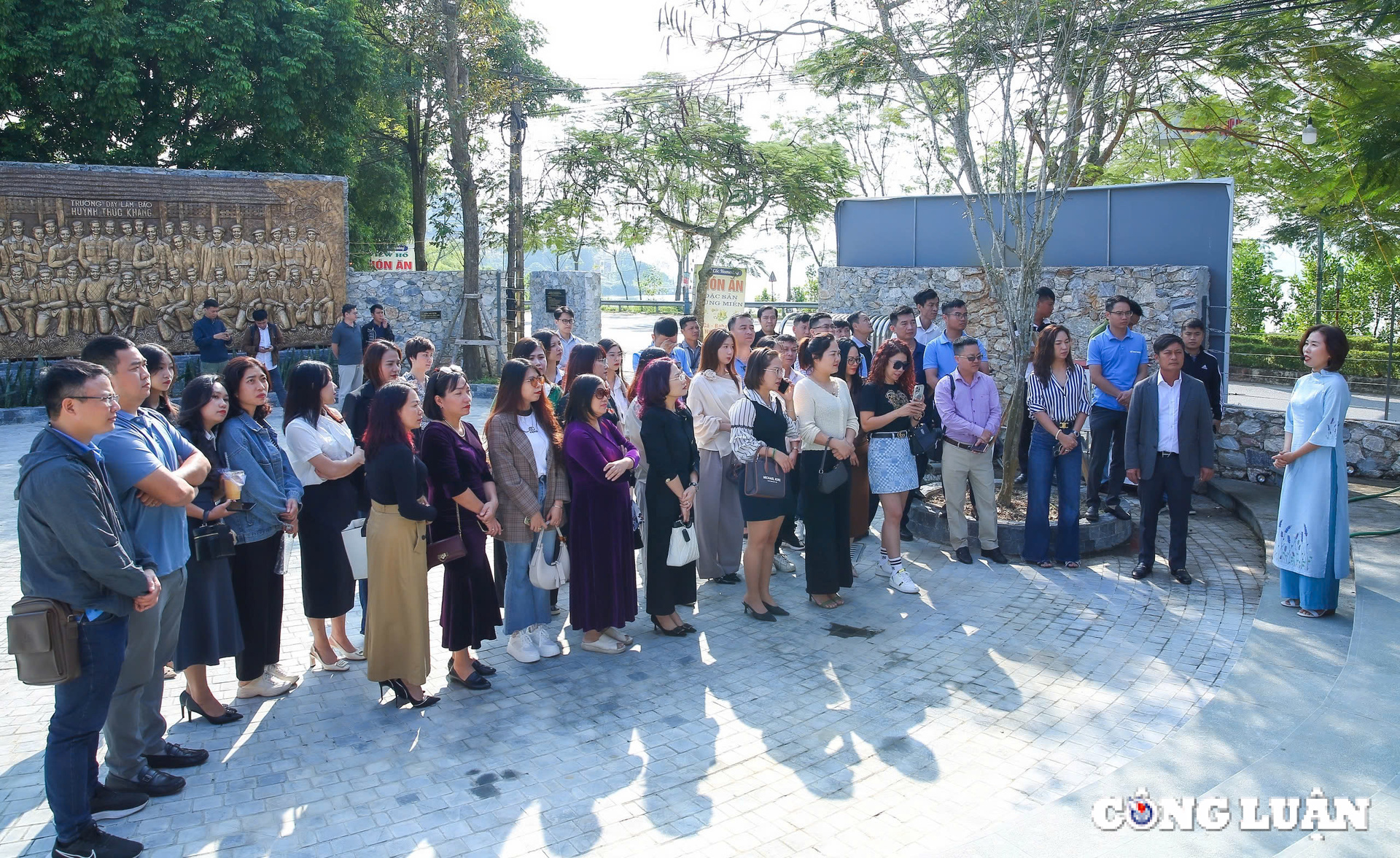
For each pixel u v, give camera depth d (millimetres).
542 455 5789
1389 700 4582
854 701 5133
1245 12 9898
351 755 4512
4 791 4176
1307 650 5363
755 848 3752
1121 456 8742
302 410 5266
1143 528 7301
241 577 4949
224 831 3838
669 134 20266
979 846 3469
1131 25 8703
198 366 16375
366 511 5531
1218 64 11031
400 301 19391
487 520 5152
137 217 16500
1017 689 5254
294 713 4984
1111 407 8594
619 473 5598
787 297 30922
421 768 4387
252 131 19812
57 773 3551
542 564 5547
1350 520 8164
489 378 18797
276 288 17938
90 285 16125
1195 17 9594
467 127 18891
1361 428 10336
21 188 15453
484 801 4094
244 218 17531
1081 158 8641
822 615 6562
